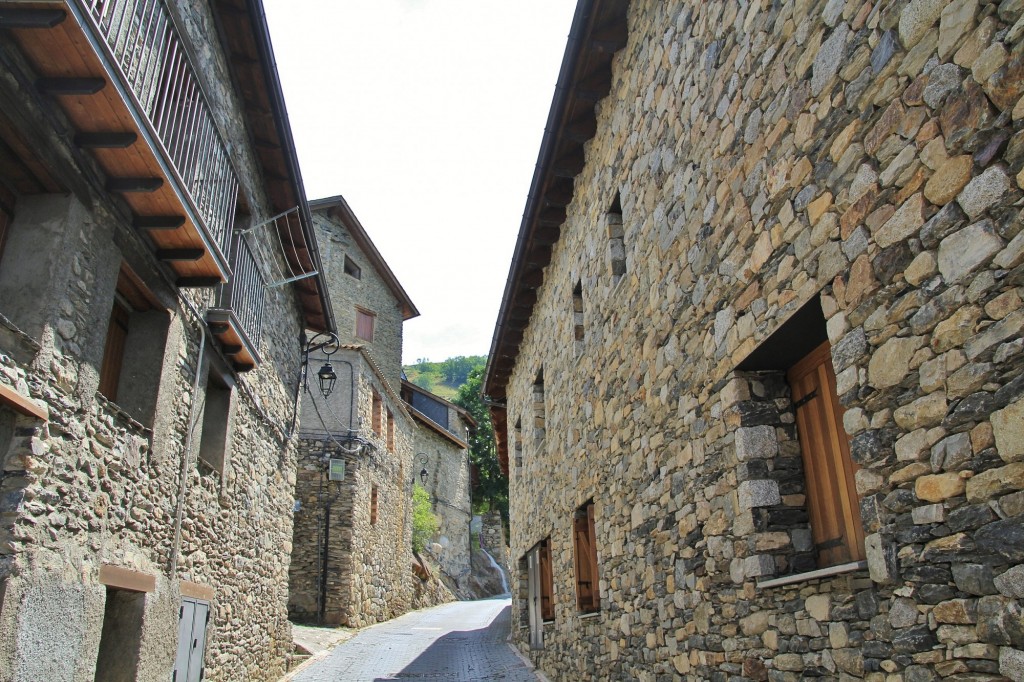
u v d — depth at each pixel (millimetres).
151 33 4551
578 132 7320
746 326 4051
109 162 4328
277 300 8953
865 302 3012
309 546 14188
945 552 2545
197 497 6160
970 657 2426
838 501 3701
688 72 4996
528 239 9102
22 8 3305
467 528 28844
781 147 3734
